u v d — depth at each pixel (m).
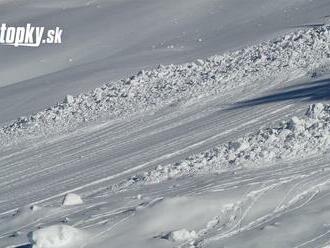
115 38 120.12
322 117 40.78
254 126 46.25
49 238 25.08
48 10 152.25
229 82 63.72
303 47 70.38
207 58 77.25
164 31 119.62
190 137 47.25
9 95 87.19
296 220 24.41
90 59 108.25
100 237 25.44
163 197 30.23
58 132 60.59
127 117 60.00
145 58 95.12
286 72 62.88
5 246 27.08
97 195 34.88
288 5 120.00
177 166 36.91
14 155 55.97
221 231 24.62
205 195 28.98
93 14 141.50
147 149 46.69
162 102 62.00
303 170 31.34
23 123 66.75
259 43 84.75
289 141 36.72
